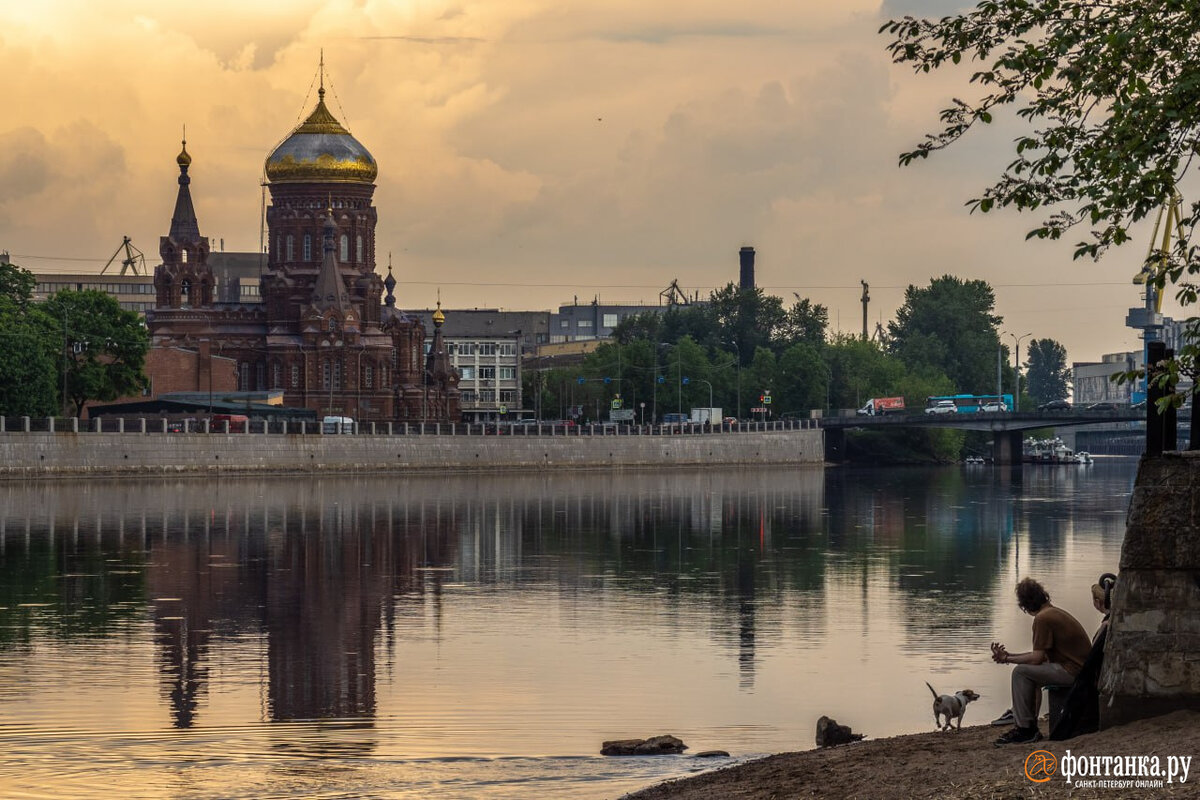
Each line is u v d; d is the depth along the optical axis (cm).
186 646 7175
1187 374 3781
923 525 14350
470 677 6406
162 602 8631
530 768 4662
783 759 4169
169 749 5016
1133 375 3897
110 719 5538
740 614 8262
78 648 7094
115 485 18238
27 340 19350
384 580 9719
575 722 5538
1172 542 3650
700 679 6378
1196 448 3869
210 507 15200
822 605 8612
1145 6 3838
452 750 5044
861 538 12925
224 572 10031
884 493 19938
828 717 5094
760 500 18125
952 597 8969
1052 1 3950
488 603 8700
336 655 6938
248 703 5859
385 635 7519
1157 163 3759
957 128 4022
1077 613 8344
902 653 7012
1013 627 7794
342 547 11681
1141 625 3666
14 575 9769
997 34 4012
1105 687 3691
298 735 5300
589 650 7081
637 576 10031
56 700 5891
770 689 6162
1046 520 15025
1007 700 5950
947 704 4494
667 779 4444
